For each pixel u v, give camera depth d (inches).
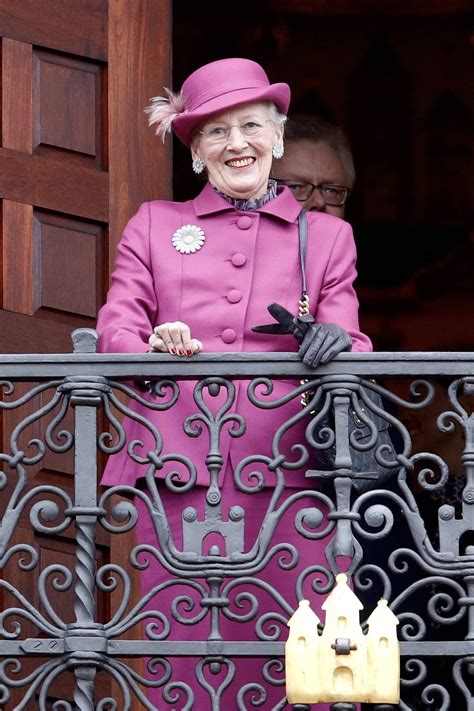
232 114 613.3
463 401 772.0
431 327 1182.3
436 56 1159.6
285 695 579.8
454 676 563.2
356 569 575.8
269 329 575.5
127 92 768.9
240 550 567.2
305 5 1136.8
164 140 766.5
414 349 1179.9
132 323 597.3
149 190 764.0
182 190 1118.4
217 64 618.8
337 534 565.3
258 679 587.2
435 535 721.0
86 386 574.6
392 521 569.3
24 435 711.7
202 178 671.8
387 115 1167.6
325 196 773.3
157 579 589.3
